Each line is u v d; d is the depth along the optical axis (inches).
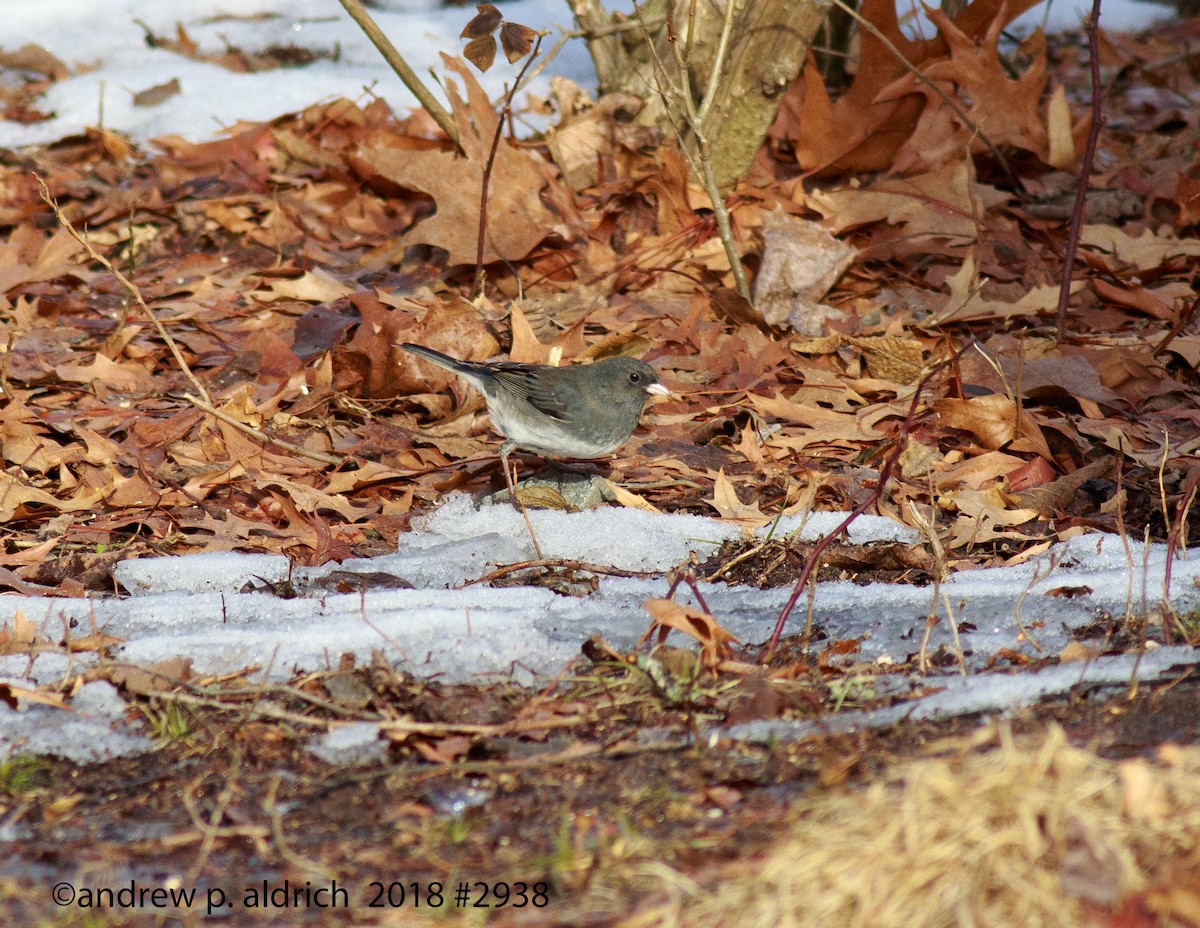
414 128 668.1
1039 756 201.0
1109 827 192.4
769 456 424.2
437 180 542.3
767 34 544.7
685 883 197.2
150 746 262.7
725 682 283.6
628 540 370.0
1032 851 189.0
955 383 445.4
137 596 336.5
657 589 343.0
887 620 320.5
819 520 377.1
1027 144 605.9
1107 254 555.5
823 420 436.5
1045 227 571.5
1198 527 367.6
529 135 674.2
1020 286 522.3
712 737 258.7
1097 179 616.4
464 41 800.9
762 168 603.8
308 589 345.4
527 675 288.5
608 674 288.4
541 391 385.4
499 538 369.7
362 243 590.9
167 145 669.9
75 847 226.2
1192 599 314.2
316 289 533.6
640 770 246.4
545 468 415.2
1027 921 182.9
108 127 709.9
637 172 581.9
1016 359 465.1
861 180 607.8
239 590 346.6
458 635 301.4
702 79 567.2
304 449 422.0
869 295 535.2
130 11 832.9
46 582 348.5
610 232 556.1
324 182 629.9
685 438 439.8
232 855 223.3
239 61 780.6
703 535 373.7
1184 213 575.8
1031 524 381.7
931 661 296.2
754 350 483.5
